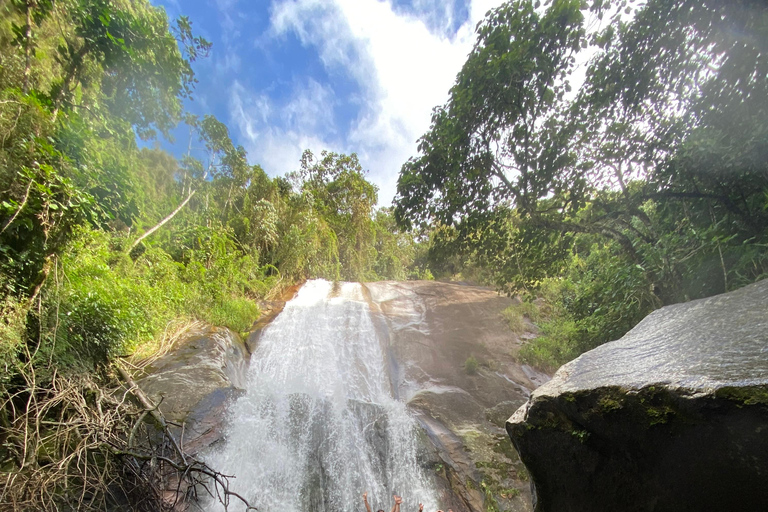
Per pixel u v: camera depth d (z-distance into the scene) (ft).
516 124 21.58
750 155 14.71
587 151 20.86
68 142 15.80
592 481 6.73
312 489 15.21
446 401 22.33
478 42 21.07
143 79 20.11
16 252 12.56
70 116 15.83
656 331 8.09
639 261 19.63
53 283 14.01
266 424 17.57
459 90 21.49
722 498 4.72
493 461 17.47
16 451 10.43
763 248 14.98
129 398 15.11
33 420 11.28
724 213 17.62
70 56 16.39
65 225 14.21
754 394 4.31
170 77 20.71
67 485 10.35
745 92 15.02
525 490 15.85
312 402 20.02
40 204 12.71
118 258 21.54
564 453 7.23
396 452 17.46
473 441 18.78
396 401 22.93
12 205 11.51
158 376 18.11
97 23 16.76
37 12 14.52
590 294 24.03
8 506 9.29
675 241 18.24
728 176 16.44
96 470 11.21
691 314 8.02
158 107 22.53
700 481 4.95
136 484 11.29
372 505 15.10
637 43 17.92
